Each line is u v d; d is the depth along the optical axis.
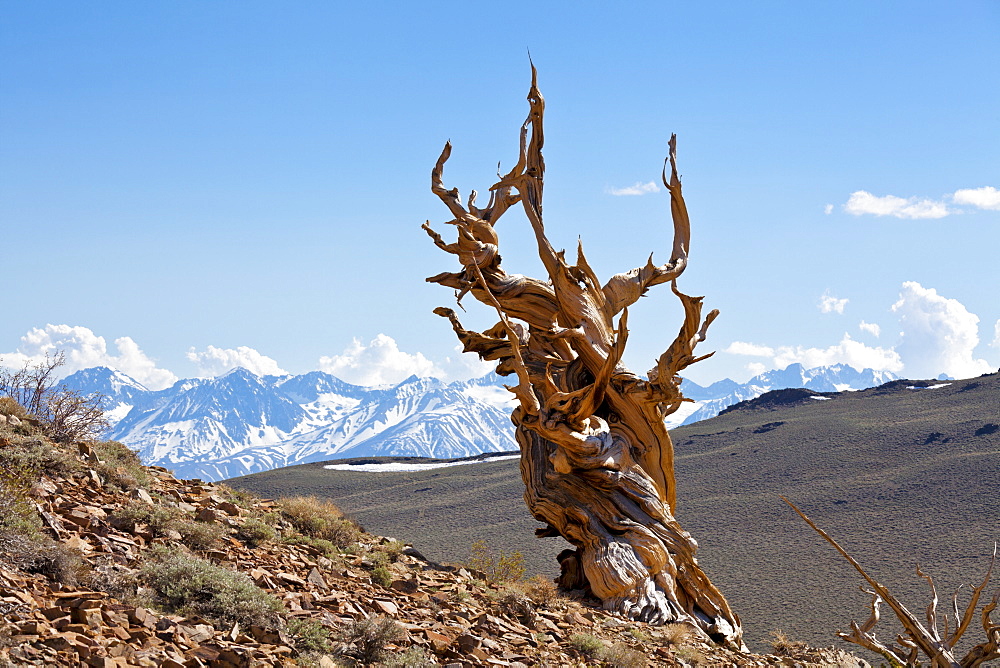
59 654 7.53
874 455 132.88
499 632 12.11
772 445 147.25
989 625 9.18
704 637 16.92
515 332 21.00
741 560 98.00
